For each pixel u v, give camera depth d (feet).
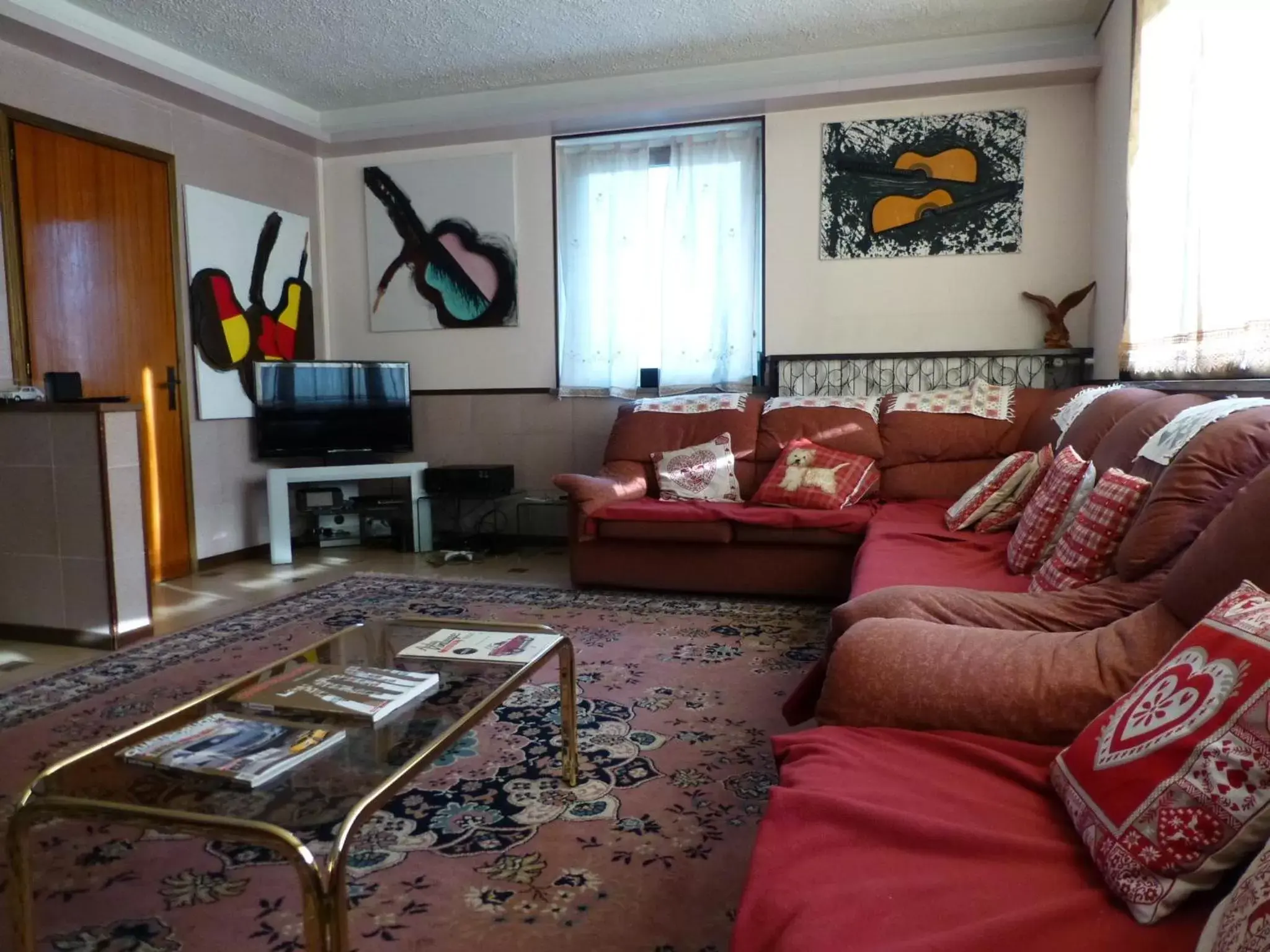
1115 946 2.66
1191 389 8.24
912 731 4.32
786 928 2.90
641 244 15.99
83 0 11.99
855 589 7.59
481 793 6.35
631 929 4.75
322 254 17.85
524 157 16.49
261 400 15.51
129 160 13.58
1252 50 7.25
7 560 10.51
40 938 4.76
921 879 3.07
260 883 5.29
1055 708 4.17
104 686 8.74
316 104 16.52
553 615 11.24
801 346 15.39
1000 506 9.72
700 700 8.11
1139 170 10.41
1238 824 2.75
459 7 12.47
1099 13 13.00
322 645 6.37
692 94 14.88
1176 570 4.48
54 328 12.45
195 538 14.78
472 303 17.06
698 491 13.10
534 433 16.96
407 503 16.17
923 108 14.52
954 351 14.43
